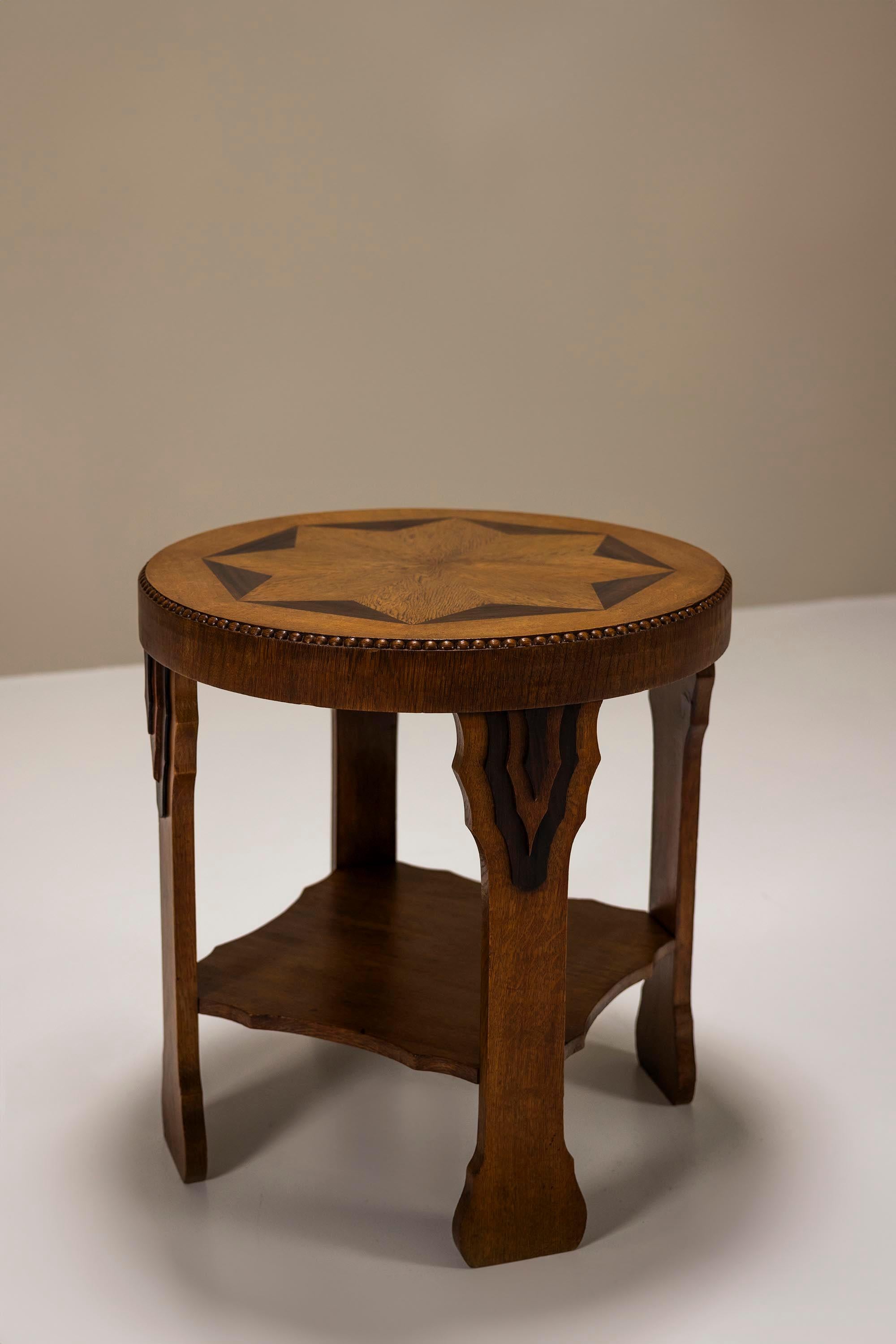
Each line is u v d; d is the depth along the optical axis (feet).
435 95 14.30
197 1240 5.56
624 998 7.68
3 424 13.44
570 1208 5.45
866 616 16.44
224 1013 5.77
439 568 5.75
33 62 12.77
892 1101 6.63
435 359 15.05
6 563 13.78
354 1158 6.13
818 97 15.61
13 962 7.97
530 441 15.69
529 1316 5.11
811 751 11.71
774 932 8.41
